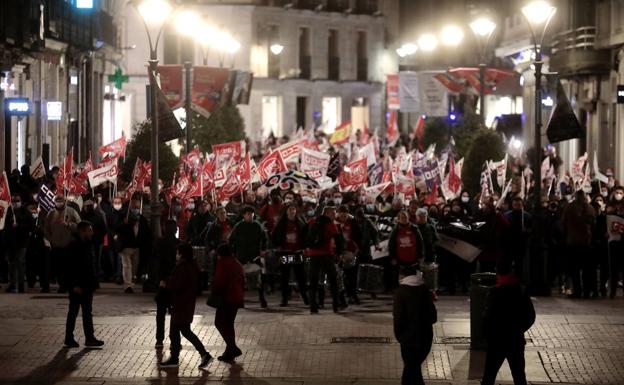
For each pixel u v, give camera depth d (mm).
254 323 27078
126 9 89938
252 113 99750
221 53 90875
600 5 60969
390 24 111438
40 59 56219
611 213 32344
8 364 22484
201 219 33750
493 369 19344
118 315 28125
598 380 21156
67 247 23984
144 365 22484
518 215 31391
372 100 109688
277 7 101062
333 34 107188
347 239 30938
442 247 32812
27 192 35562
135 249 33938
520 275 32656
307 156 42031
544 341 24516
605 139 63062
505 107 86000
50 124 59031
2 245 34188
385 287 32719
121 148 38250
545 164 43812
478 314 23453
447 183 40219
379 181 44156
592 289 32094
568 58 62594
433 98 59969
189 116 45656
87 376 21547
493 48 84625
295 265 30141
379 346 24203
